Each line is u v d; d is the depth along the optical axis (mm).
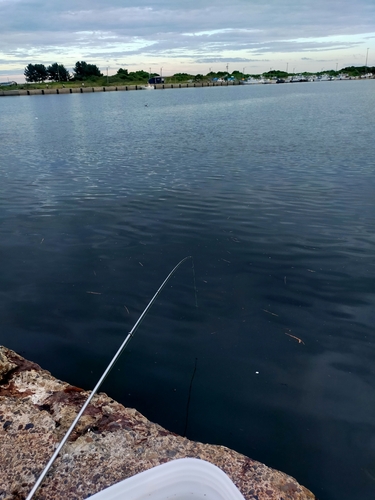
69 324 4465
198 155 14219
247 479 2350
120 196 9312
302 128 21016
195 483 2010
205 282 5230
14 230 7348
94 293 5086
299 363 3717
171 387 3461
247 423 3070
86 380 3602
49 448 2512
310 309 4570
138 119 29969
